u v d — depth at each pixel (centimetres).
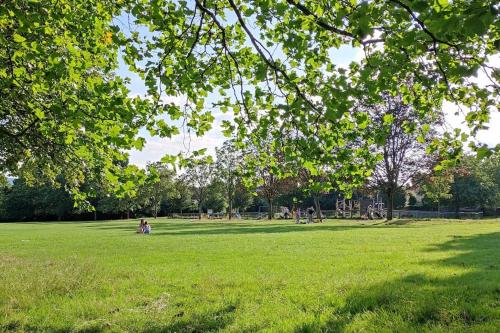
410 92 783
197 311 724
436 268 1003
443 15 405
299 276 992
